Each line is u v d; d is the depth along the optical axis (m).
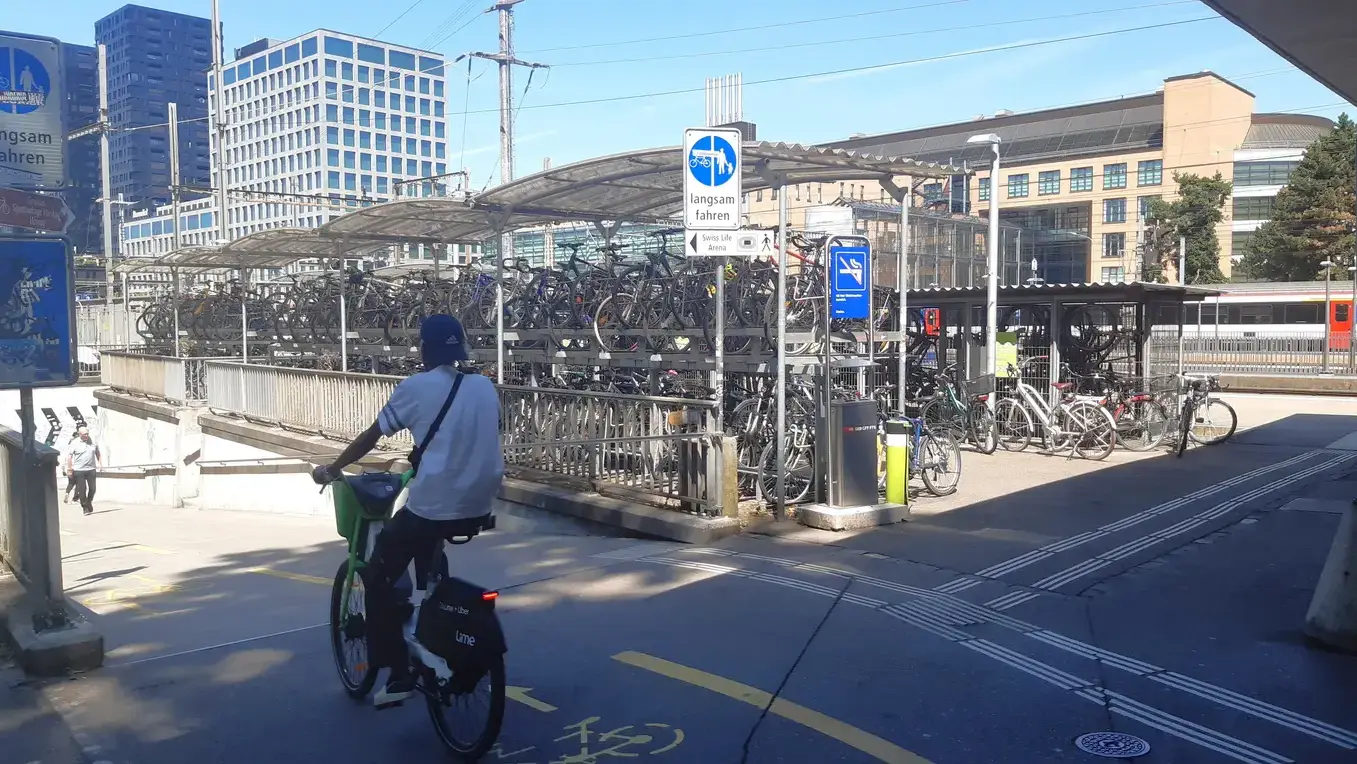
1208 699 4.44
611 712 4.29
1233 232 63.53
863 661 4.92
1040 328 14.06
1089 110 68.25
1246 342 30.31
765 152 8.20
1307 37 6.56
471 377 4.05
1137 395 12.72
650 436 8.06
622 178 10.00
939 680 4.67
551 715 4.26
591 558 7.22
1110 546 7.40
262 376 14.87
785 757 3.85
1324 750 3.92
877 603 5.93
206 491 16.34
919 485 9.78
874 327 11.00
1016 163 68.31
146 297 28.30
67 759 3.88
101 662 4.98
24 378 4.98
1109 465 11.52
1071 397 12.58
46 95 5.32
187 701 4.49
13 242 4.94
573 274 13.02
